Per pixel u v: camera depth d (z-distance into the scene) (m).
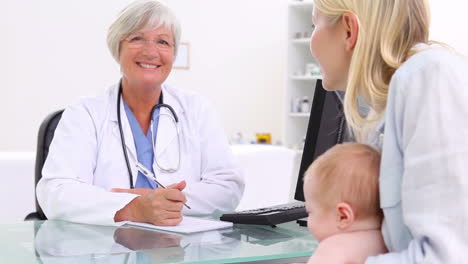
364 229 0.80
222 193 1.74
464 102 0.68
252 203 2.63
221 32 5.16
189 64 5.02
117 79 4.71
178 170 1.81
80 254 1.04
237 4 5.23
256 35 5.35
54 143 1.71
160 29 1.75
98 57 4.62
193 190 1.68
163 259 1.00
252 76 5.36
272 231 1.28
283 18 5.47
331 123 1.36
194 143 1.86
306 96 4.98
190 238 1.20
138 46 1.74
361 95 0.85
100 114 1.78
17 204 2.27
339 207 0.79
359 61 0.81
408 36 0.81
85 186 1.52
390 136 0.75
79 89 4.57
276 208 1.40
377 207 0.79
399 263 0.70
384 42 0.79
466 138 0.67
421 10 0.82
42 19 4.41
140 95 1.81
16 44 4.34
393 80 0.75
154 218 1.35
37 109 4.44
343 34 0.86
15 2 4.31
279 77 5.50
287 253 1.06
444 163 0.67
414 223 0.69
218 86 5.19
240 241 1.17
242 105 5.32
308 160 1.40
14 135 4.37
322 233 0.82
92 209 1.42
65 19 4.49
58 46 4.48
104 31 4.63
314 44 0.90
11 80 4.34
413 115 0.71
